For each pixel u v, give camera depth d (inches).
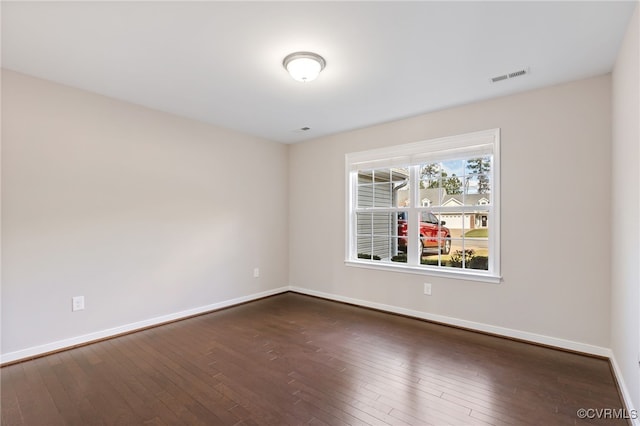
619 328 90.7
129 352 110.8
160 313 140.1
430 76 107.3
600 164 105.5
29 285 106.3
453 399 82.1
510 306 122.6
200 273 155.4
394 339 122.4
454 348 113.7
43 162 109.3
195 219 153.8
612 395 83.7
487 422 72.9
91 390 86.5
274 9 73.4
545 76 107.0
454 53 92.7
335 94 122.6
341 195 176.1
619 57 89.9
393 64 99.3
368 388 87.4
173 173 145.5
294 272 200.2
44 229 109.4
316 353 110.0
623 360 85.4
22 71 103.9
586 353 107.4
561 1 70.4
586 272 108.0
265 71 104.1
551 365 100.3
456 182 139.9
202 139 156.9
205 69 102.7
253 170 181.3
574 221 110.1
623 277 85.6
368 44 88.1
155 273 138.6
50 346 110.0
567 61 97.0
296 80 107.0
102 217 123.1
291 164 201.8
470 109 132.0
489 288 127.4
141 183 134.6
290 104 133.2
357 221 173.5
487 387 87.7
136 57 95.3
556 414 75.8
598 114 106.0
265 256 187.9
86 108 119.2
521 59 96.0
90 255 120.0
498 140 124.6
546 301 115.3
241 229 174.7
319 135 181.8
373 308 162.4
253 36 84.4
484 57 94.8
